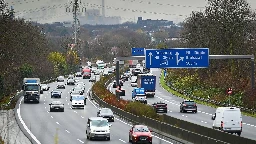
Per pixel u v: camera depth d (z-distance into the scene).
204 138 81.00
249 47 198.50
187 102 153.00
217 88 189.25
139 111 132.25
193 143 85.44
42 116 142.75
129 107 142.50
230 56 143.88
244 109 147.38
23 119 133.88
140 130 91.38
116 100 168.50
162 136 100.94
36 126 118.62
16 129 110.69
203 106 173.50
